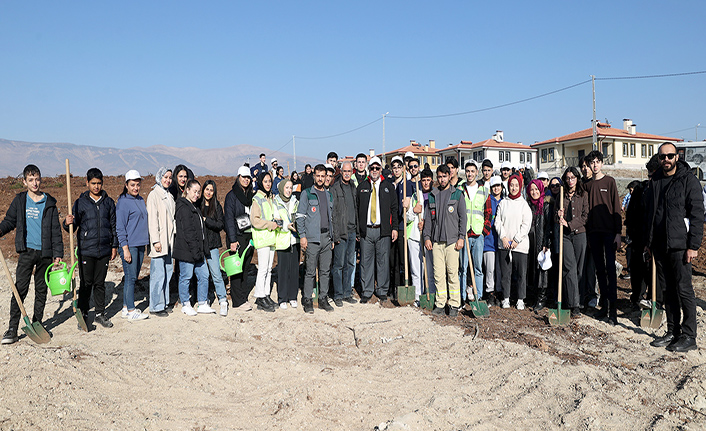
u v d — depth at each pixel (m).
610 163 41.91
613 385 4.42
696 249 5.11
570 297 6.51
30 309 7.04
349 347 5.66
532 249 7.31
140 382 4.43
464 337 5.79
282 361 4.99
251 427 3.73
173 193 7.09
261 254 6.97
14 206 5.46
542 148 47.88
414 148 54.22
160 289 6.57
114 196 21.89
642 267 6.71
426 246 6.90
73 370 4.36
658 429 3.67
